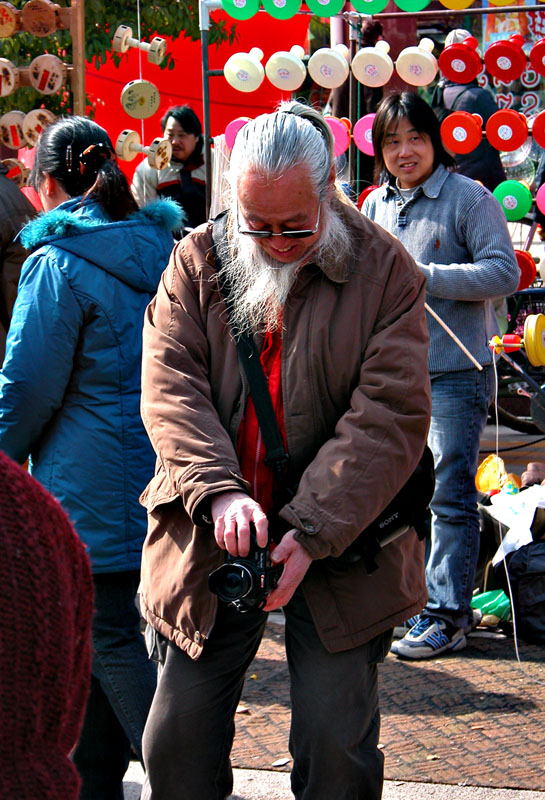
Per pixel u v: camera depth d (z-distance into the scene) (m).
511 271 4.21
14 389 2.84
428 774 3.44
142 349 2.72
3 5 5.25
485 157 6.45
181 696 2.47
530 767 3.48
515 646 4.45
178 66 8.42
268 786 3.41
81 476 2.94
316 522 2.29
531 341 4.38
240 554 2.23
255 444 2.50
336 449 2.35
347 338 2.42
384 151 4.36
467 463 4.36
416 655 4.34
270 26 8.30
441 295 4.14
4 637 1.02
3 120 5.43
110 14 7.48
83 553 1.17
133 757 3.70
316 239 2.40
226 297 2.49
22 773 1.04
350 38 5.56
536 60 4.70
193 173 7.03
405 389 2.38
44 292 2.88
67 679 1.08
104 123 8.20
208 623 2.42
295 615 2.53
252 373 2.46
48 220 2.93
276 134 2.28
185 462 2.35
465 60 4.89
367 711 2.47
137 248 3.00
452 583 4.39
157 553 2.56
